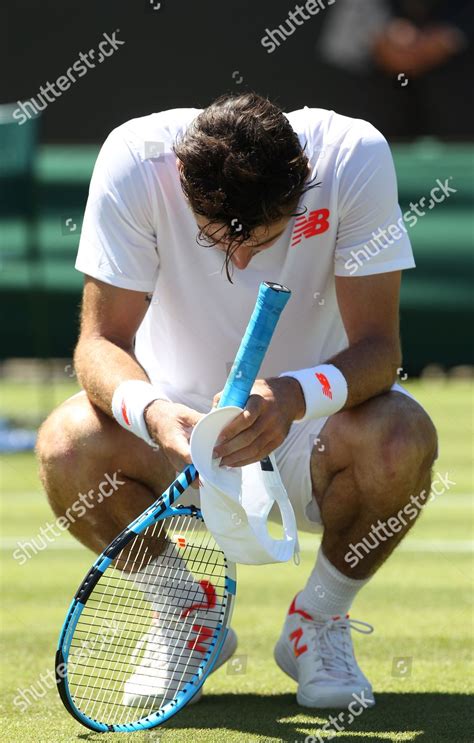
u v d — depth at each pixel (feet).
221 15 60.03
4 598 19.54
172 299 13.67
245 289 13.34
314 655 13.41
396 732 12.21
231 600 12.21
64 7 60.13
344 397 12.33
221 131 11.50
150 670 12.61
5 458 34.35
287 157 11.54
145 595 12.73
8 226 37.04
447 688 14.14
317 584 13.52
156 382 14.48
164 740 11.85
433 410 39.55
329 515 13.25
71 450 12.84
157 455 12.85
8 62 60.39
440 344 43.50
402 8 54.08
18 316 42.73
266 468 11.92
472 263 43.09
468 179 42.86
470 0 54.24
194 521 13.00
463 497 29.27
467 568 22.00
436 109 55.77
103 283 13.10
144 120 13.33
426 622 17.79
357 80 58.18
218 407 11.15
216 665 13.75
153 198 12.97
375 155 13.10
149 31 60.23
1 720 12.71
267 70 60.03
